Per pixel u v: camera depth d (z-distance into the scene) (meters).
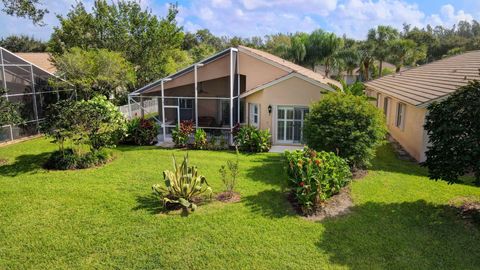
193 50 59.81
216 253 7.07
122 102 30.05
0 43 52.19
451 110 8.71
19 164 14.10
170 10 31.64
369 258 6.93
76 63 22.53
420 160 14.87
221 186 11.16
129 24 30.22
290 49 50.28
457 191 10.78
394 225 8.36
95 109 14.06
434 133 9.15
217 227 8.18
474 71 16.09
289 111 18.58
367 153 12.35
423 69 25.72
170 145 18.45
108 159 14.70
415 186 11.29
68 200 9.83
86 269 6.55
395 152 17.16
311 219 8.69
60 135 13.48
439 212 9.12
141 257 6.92
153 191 9.87
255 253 7.08
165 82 20.03
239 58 19.88
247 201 9.83
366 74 49.88
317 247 7.33
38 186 11.09
